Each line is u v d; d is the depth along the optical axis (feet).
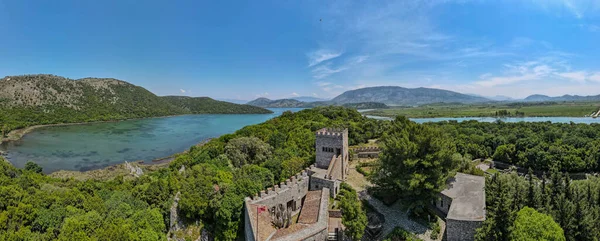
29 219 157.89
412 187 147.84
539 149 321.73
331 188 175.83
